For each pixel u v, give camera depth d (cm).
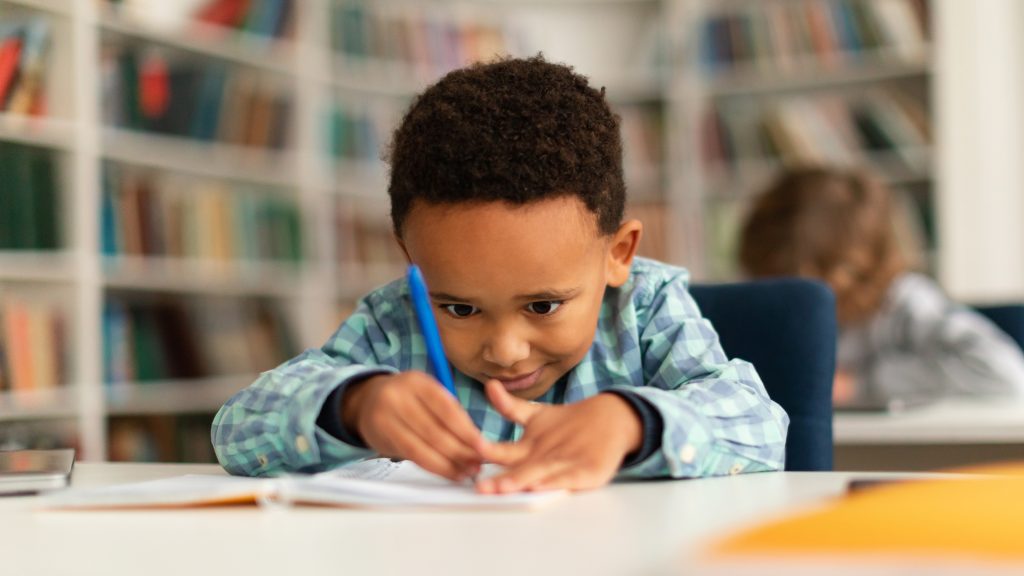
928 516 48
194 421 294
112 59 272
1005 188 369
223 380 304
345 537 57
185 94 293
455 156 84
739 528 48
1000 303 248
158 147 283
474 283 85
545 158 84
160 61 288
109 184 271
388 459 99
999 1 370
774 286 129
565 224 86
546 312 88
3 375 236
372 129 361
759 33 372
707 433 82
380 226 363
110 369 269
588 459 74
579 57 401
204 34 296
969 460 180
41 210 248
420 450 74
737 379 96
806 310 125
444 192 84
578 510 64
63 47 254
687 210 377
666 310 108
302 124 333
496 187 83
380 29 358
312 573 48
